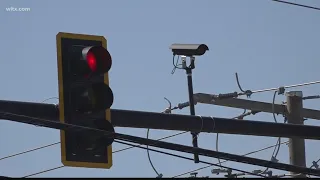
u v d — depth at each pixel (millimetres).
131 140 24078
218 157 26469
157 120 25609
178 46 28797
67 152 22672
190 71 28891
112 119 24844
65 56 22828
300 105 36781
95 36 23219
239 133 27750
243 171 29500
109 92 22797
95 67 22344
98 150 23047
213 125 26969
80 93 22812
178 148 25453
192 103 28734
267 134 28391
